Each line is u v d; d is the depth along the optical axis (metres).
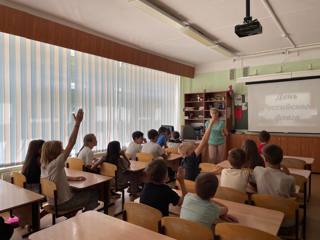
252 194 2.22
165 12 3.71
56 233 1.47
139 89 6.15
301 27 4.57
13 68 3.73
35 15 3.68
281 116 6.32
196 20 4.16
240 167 2.49
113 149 3.58
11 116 3.74
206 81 7.57
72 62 4.59
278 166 2.41
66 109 4.48
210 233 1.47
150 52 6.04
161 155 4.38
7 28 3.37
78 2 3.45
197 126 7.51
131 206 1.87
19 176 2.72
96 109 5.05
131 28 4.49
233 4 3.56
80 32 4.32
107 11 3.74
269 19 4.13
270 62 6.55
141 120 6.21
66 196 2.58
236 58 6.90
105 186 3.01
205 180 1.69
